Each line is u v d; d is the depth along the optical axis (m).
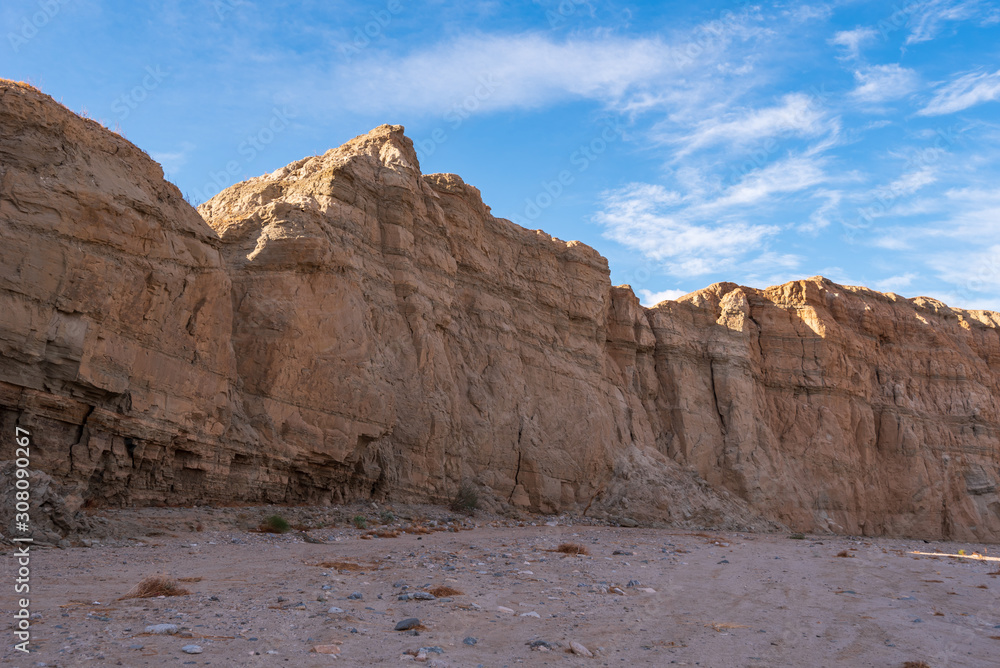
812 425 47.56
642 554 18.06
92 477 17.30
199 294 20.50
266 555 14.19
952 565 18.73
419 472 28.97
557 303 40.16
